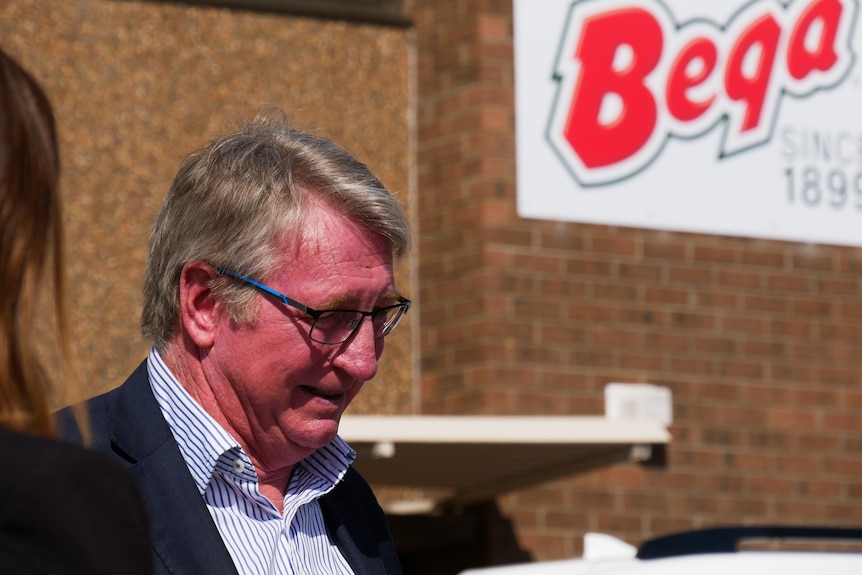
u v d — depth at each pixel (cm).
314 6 1332
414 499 1314
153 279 444
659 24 1324
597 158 1293
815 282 1354
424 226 1303
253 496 433
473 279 1254
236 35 1320
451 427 1043
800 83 1372
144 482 412
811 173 1365
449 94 1302
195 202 437
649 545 620
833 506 1331
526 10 1292
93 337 1238
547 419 1075
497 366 1234
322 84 1330
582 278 1273
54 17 1274
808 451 1330
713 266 1319
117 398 436
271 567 427
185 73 1303
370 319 439
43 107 271
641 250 1296
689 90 1330
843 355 1355
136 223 1271
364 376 435
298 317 427
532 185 1273
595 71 1302
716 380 1306
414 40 1353
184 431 429
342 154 448
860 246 1373
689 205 1319
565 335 1258
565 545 1245
